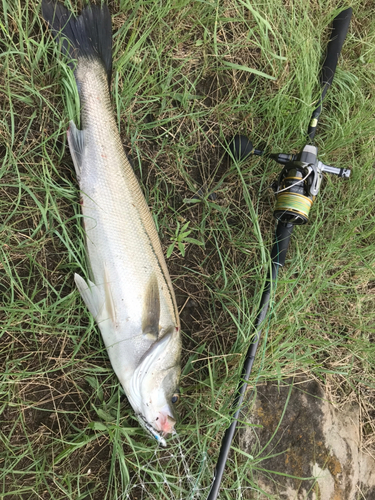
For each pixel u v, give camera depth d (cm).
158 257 68
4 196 67
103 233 65
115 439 67
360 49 92
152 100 75
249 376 71
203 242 77
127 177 67
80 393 69
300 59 81
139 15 73
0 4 66
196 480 69
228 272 80
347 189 87
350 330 87
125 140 74
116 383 70
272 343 77
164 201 77
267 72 84
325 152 85
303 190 69
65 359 69
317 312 85
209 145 81
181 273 78
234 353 74
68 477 67
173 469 71
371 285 90
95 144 66
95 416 70
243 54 83
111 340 66
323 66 83
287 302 80
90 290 66
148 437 70
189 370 75
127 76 73
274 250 73
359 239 87
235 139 77
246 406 76
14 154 67
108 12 68
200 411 74
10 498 65
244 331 76
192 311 78
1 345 66
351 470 83
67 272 70
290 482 79
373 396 87
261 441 79
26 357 67
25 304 66
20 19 65
